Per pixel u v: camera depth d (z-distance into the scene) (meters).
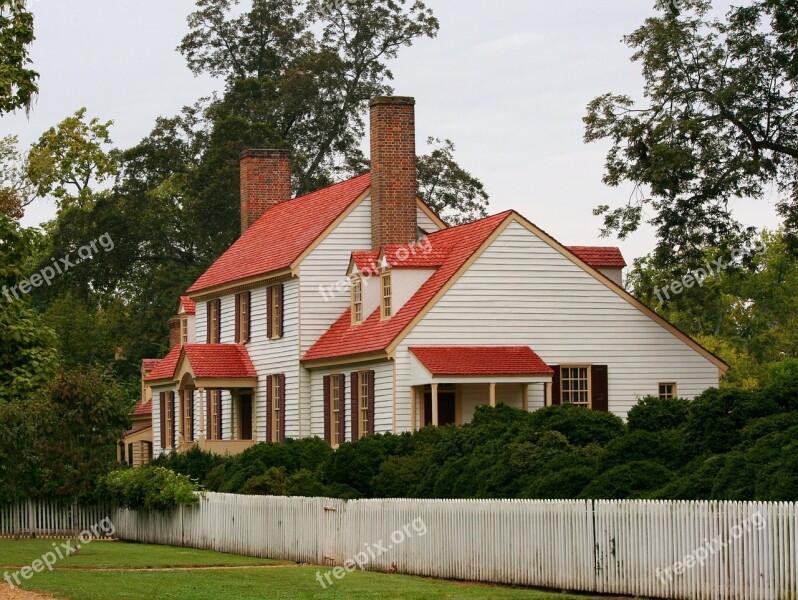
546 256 44.41
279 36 81.75
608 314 44.91
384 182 49.41
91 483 41.16
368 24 79.81
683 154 46.84
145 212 76.62
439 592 25.52
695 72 48.44
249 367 53.41
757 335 79.81
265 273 51.41
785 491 22.94
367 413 44.72
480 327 43.44
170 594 25.03
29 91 29.39
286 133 80.25
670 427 32.72
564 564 25.73
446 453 34.69
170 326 70.62
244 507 35.75
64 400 36.97
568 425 33.19
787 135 48.44
